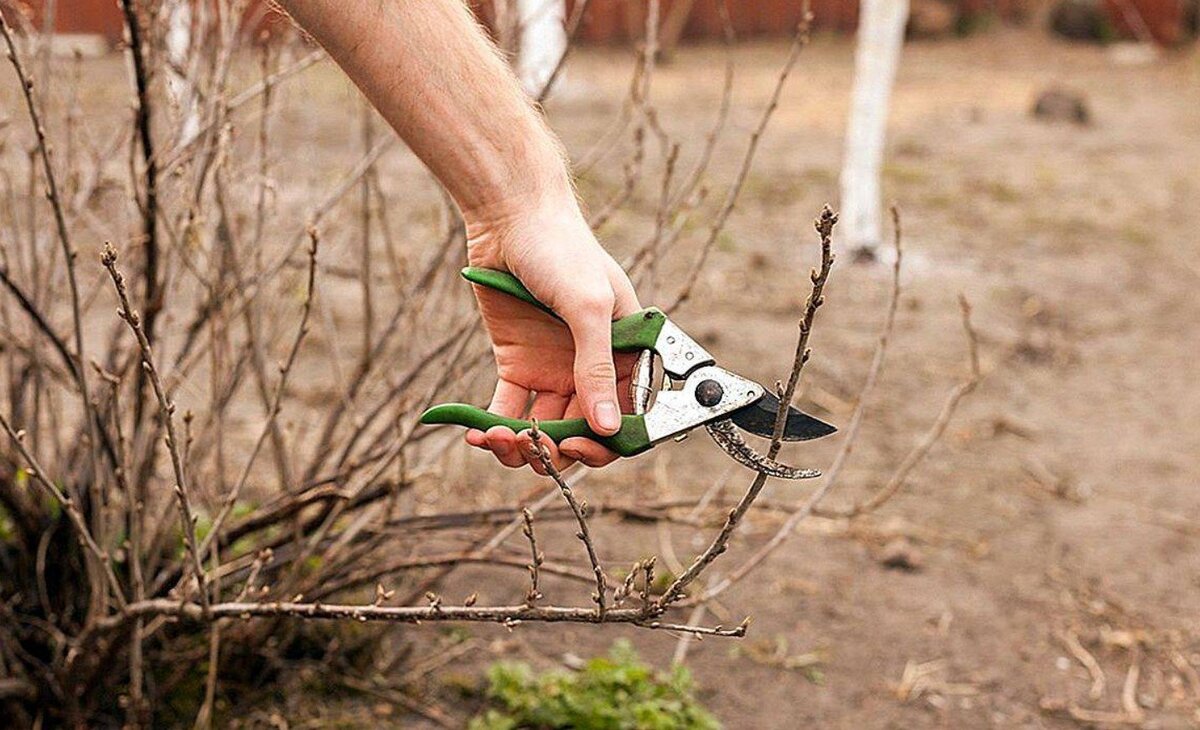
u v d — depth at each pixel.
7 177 2.60
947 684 2.95
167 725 2.49
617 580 3.08
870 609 3.21
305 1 1.46
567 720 2.62
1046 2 15.23
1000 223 6.93
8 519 2.72
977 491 3.87
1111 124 10.20
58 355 2.98
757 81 11.58
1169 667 3.07
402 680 2.76
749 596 3.21
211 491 3.06
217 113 2.47
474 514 2.55
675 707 2.63
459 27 1.53
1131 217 7.21
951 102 10.91
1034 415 4.46
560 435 1.49
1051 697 2.93
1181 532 3.70
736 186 2.43
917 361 4.84
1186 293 5.90
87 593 2.52
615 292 1.52
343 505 2.48
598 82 11.09
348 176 3.01
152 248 2.24
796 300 5.40
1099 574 3.45
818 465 3.96
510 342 1.58
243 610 1.87
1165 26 14.60
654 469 3.82
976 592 3.32
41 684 2.37
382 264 4.97
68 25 7.21
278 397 2.09
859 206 6.00
